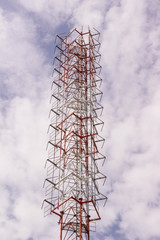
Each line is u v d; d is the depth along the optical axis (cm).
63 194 6719
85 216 6562
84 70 8319
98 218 6544
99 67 8269
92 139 7294
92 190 6681
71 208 6631
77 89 7988
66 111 7738
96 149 7225
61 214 6581
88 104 7712
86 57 8512
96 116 7550
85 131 7406
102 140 7288
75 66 8350
